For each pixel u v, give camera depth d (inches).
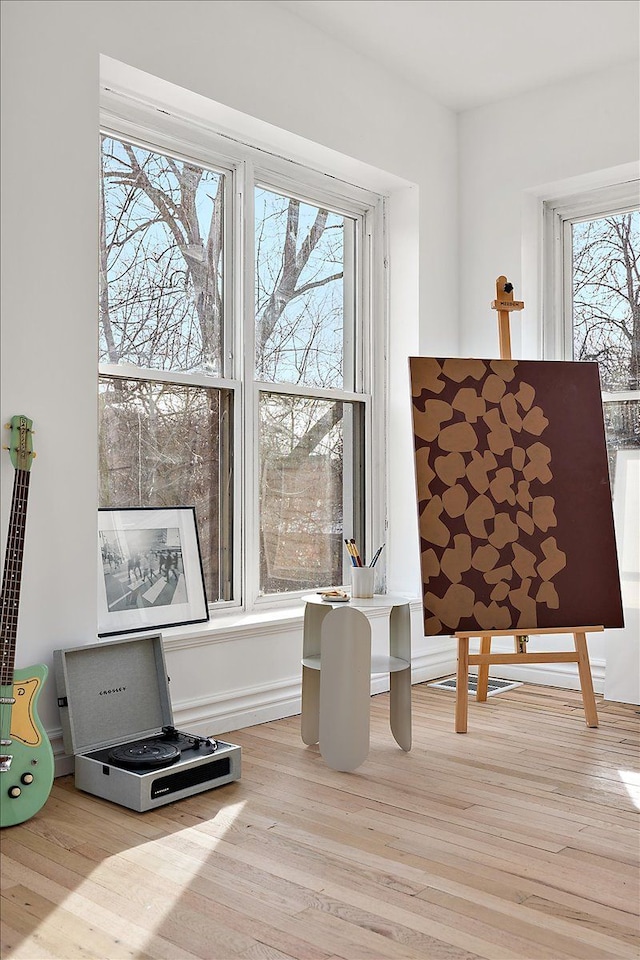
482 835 97.6
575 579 147.0
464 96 183.3
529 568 145.8
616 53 163.8
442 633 140.6
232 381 153.8
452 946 73.9
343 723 119.0
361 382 183.2
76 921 77.5
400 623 130.5
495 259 185.5
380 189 182.7
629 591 164.6
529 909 80.6
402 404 183.3
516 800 108.7
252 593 155.9
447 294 188.1
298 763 123.0
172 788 107.2
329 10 150.4
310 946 73.5
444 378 149.6
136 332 140.3
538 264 185.3
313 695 131.3
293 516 167.2
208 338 152.2
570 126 174.6
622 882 86.4
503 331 158.4
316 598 130.5
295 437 167.9
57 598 117.0
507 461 148.7
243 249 155.5
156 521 139.6
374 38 159.9
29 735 102.5
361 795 110.0
